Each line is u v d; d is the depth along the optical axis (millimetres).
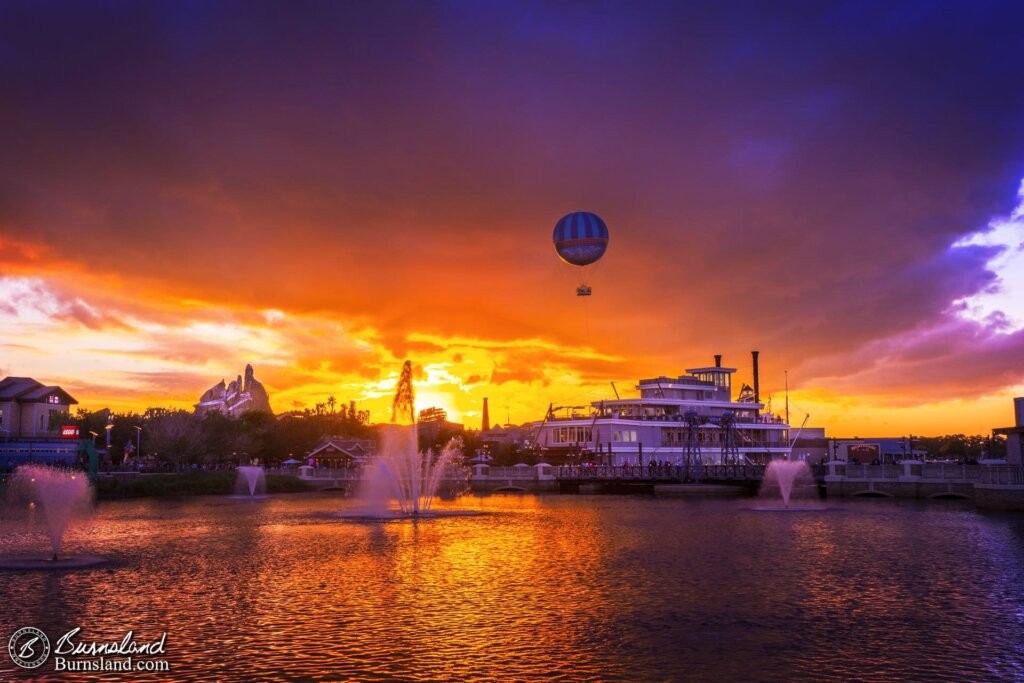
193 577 47594
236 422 181750
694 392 178375
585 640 33188
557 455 166375
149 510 96500
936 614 37438
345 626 35562
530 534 69062
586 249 152375
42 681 28547
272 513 91688
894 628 34938
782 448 176125
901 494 112750
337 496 125375
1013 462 97688
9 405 143250
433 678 28578
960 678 28453
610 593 42375
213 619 36906
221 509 98312
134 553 57875
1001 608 38625
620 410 168125
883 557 54250
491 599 41000
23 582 46000
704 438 165500
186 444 154000
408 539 65875
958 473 109375
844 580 45844
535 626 35438
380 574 48500
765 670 29344
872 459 170250
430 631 34594
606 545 61312
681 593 42344
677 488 128000
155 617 37281
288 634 34219
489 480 141625
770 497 116375
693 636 33781
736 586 44188
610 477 132625
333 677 28734
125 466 145875
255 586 44688
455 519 83625
